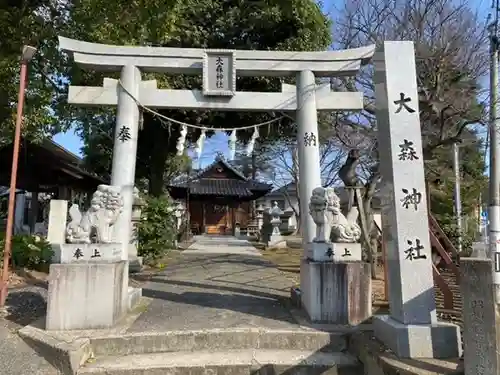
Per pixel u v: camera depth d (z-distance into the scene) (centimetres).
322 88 773
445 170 1566
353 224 638
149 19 870
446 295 645
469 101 1137
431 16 1198
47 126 979
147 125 1678
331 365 476
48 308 542
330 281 595
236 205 3669
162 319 600
